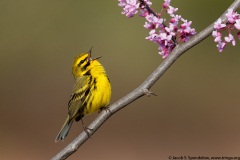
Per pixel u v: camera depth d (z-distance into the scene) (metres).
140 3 6.18
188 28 6.11
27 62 26.41
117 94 25.33
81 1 27.03
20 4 26.97
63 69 26.27
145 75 26.02
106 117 6.09
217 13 27.00
